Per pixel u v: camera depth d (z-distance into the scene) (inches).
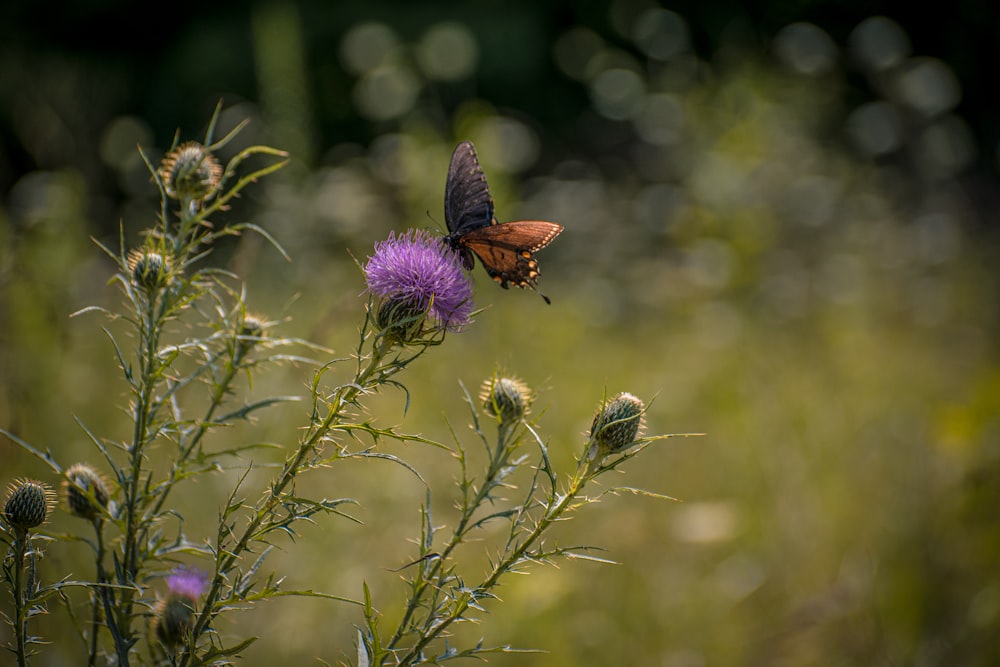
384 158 573.0
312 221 492.1
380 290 156.1
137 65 976.3
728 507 333.7
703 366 457.4
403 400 366.0
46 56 858.1
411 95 646.5
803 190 550.3
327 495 281.9
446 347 426.9
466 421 378.9
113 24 971.3
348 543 281.6
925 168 614.2
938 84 607.2
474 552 289.0
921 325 510.9
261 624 250.4
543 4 1045.2
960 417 333.4
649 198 597.3
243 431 291.4
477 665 260.4
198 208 170.2
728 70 668.7
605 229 607.2
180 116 948.0
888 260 545.0
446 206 210.4
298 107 525.0
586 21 1044.5
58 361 300.7
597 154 921.5
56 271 355.3
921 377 454.9
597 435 149.6
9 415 266.5
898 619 297.9
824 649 288.8
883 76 637.9
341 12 965.8
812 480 345.7
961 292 546.0
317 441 137.1
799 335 481.4
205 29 963.3
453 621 140.0
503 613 270.7
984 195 781.3
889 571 309.0
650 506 343.3
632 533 316.5
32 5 939.3
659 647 286.8
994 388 333.1
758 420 384.2
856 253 541.0
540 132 984.9
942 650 287.6
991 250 609.0
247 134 529.0
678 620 295.1
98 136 487.5
